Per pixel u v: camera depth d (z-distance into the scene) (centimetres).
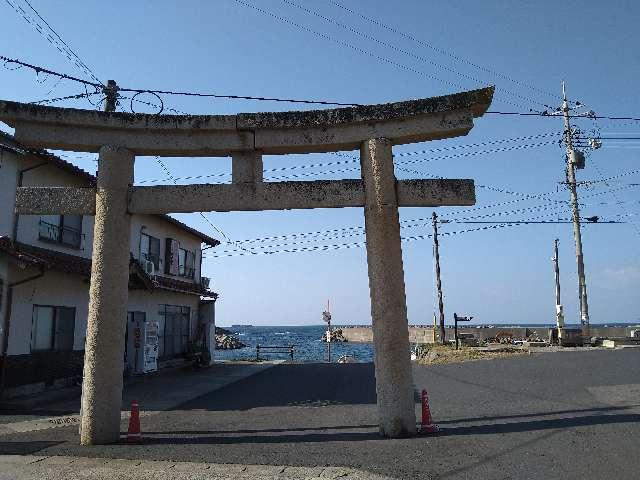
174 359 2420
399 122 877
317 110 884
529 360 2116
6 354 1355
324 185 875
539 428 873
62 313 1636
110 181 865
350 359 3081
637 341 3350
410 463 673
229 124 889
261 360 3033
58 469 675
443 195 861
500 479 605
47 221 1617
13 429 959
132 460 714
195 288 2616
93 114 873
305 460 701
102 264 841
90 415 817
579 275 3184
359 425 957
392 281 838
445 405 1177
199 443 822
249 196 876
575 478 604
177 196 877
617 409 1043
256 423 1014
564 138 3212
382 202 852
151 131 894
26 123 869
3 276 1354
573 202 3222
